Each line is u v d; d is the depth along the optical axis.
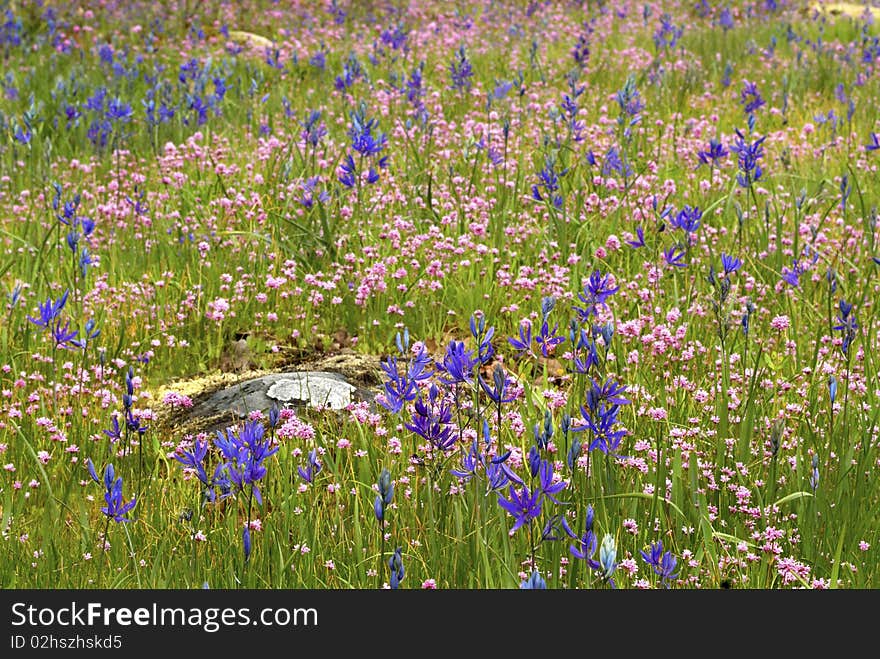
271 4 20.62
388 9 20.69
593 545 3.73
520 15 20.16
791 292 7.51
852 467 4.98
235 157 10.63
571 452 4.23
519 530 4.57
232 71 14.63
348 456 5.34
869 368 6.14
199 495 5.12
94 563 4.71
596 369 5.84
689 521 4.76
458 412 4.79
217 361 7.17
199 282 7.75
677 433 5.27
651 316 6.77
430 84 13.99
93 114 11.69
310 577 4.50
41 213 9.23
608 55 16.11
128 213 8.93
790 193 9.54
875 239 8.40
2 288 7.66
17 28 16.75
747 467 5.12
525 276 7.57
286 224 8.48
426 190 9.34
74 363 6.73
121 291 7.71
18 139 10.12
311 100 13.35
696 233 8.20
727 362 5.89
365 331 7.33
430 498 4.62
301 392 6.37
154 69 14.40
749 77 15.11
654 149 11.05
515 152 10.56
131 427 5.04
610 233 8.42
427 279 7.69
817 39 17.91
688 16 20.95
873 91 13.97
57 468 5.52
